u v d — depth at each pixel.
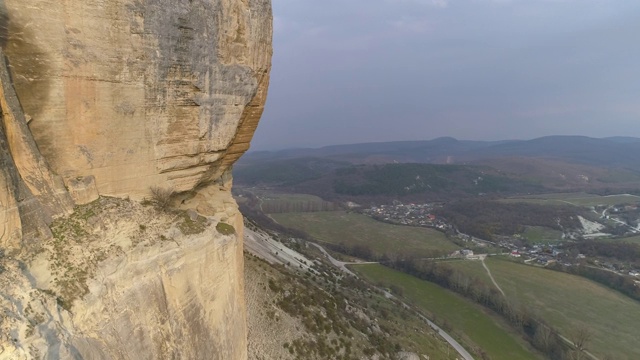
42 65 12.17
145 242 14.43
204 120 17.22
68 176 13.33
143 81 14.54
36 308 10.20
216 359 17.03
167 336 14.31
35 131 12.36
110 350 11.76
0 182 10.70
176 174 17.20
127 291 13.09
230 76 18.17
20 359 9.08
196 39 15.98
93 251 12.72
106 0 13.07
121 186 15.02
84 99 13.27
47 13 12.04
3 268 10.30
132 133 14.85
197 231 17.06
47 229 12.00
